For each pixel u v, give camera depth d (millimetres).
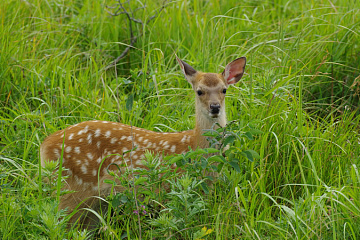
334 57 13070
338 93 12828
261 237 7891
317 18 13867
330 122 11031
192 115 11422
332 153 9859
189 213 7895
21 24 14141
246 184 9039
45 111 11906
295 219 7523
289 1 15984
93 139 9297
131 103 9977
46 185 8516
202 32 14125
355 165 8773
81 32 14648
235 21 15539
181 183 7730
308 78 12797
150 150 9391
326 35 13281
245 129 9992
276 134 10062
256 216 8258
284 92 11016
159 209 9031
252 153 8445
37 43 13320
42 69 12648
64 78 12695
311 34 13969
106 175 9211
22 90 12141
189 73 10039
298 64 12680
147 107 11641
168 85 12461
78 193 9211
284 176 9469
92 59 12953
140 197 8977
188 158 8273
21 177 9469
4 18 14023
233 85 11453
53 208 7477
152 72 11992
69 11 16156
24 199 8195
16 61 12461
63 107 11633
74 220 9211
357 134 10508
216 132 8438
